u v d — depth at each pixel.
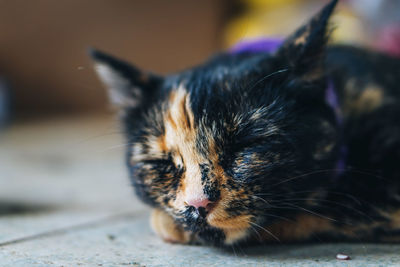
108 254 0.39
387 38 0.78
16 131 1.26
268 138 0.38
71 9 1.54
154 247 0.41
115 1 1.55
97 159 0.89
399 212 0.41
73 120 1.43
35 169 0.79
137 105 0.43
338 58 0.48
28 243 0.41
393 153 0.43
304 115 0.39
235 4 1.52
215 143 0.37
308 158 0.38
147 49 1.59
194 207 0.37
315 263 0.37
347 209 0.40
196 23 1.57
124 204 0.56
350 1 0.90
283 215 0.39
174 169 0.38
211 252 0.39
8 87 1.44
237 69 0.41
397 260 0.37
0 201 0.57
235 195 0.37
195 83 0.41
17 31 1.53
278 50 0.40
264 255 0.38
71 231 0.45
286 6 1.21
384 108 0.45
